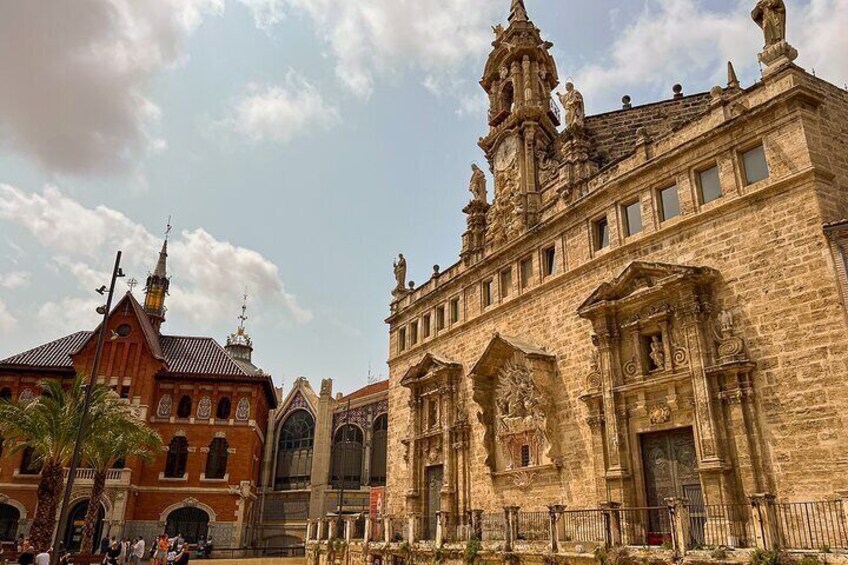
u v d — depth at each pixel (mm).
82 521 48000
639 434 22969
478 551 23688
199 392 56906
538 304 29703
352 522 35438
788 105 20344
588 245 27156
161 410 55781
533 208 32625
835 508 16094
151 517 51781
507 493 29031
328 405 65125
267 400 64188
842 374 17516
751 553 15156
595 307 24688
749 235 20797
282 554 59656
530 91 36094
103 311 25688
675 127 24516
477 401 31125
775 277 19766
